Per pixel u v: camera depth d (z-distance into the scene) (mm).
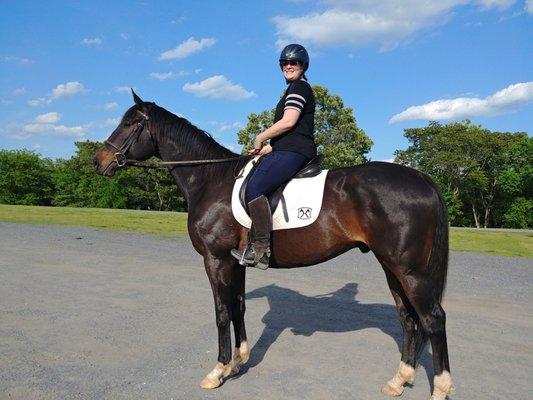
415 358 4035
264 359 4750
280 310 6641
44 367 4324
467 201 47500
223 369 4086
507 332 5812
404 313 4043
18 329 5391
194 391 3949
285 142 4047
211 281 4230
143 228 18172
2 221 18812
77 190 52938
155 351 4844
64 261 9930
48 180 54844
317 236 3912
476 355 4977
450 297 7816
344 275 9617
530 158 43594
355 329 5781
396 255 3629
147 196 49688
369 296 7648
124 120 4645
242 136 33312
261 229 3932
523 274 10250
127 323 5754
